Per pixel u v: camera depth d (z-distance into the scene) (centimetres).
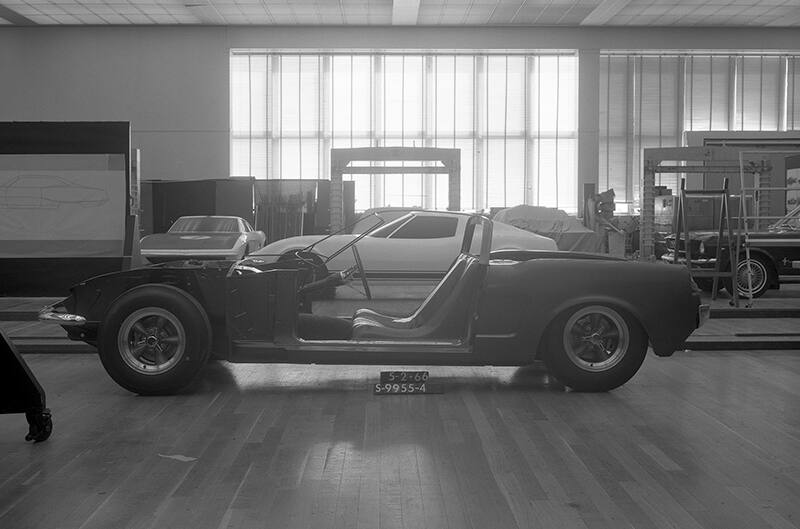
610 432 476
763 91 2667
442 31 2584
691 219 1451
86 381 636
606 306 584
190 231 1540
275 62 2625
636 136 2652
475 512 340
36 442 454
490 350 584
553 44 2591
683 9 2384
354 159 1509
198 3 2312
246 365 707
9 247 1112
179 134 2580
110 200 1116
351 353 581
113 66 2566
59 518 334
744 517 335
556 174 2656
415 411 532
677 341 584
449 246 1227
